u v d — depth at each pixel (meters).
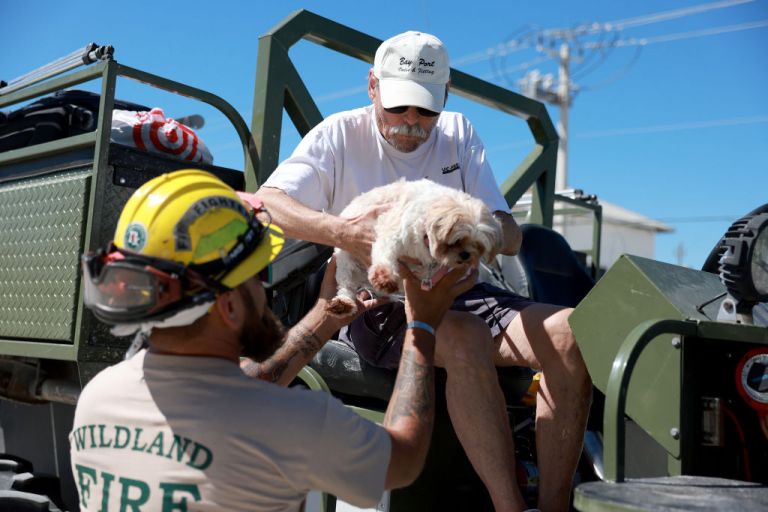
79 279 2.83
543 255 4.38
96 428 1.70
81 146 2.98
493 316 2.78
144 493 1.59
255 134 3.49
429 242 2.25
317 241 2.75
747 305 2.04
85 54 3.00
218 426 1.59
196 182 1.67
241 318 1.73
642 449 3.17
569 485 2.50
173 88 3.22
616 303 2.21
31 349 3.01
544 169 4.79
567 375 2.52
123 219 1.65
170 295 1.56
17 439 3.72
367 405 2.97
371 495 1.64
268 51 3.51
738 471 2.11
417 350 1.93
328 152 3.12
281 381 2.55
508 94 4.54
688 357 2.06
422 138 3.12
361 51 3.86
